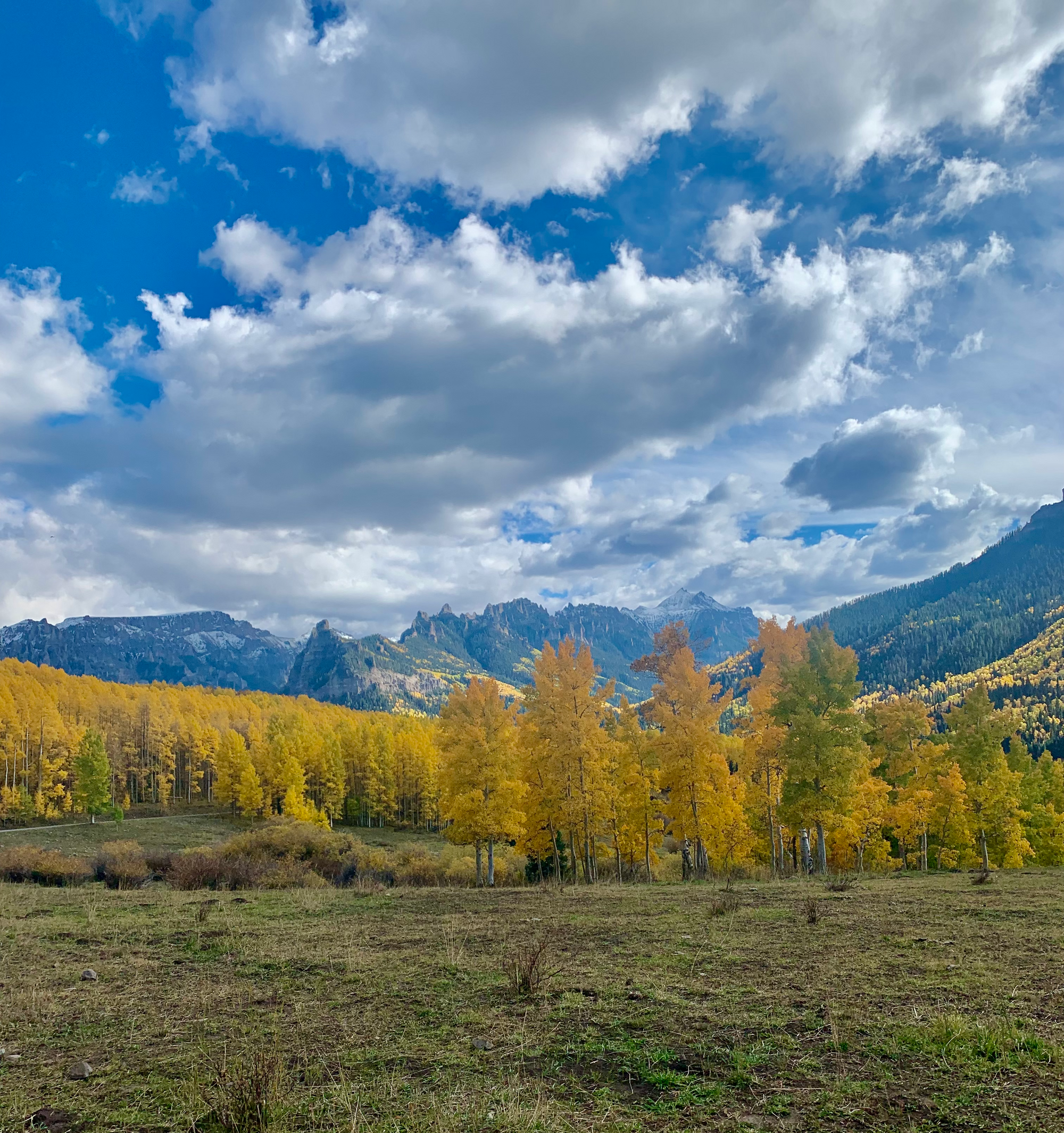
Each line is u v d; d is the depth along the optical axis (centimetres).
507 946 1002
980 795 3481
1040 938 973
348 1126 427
